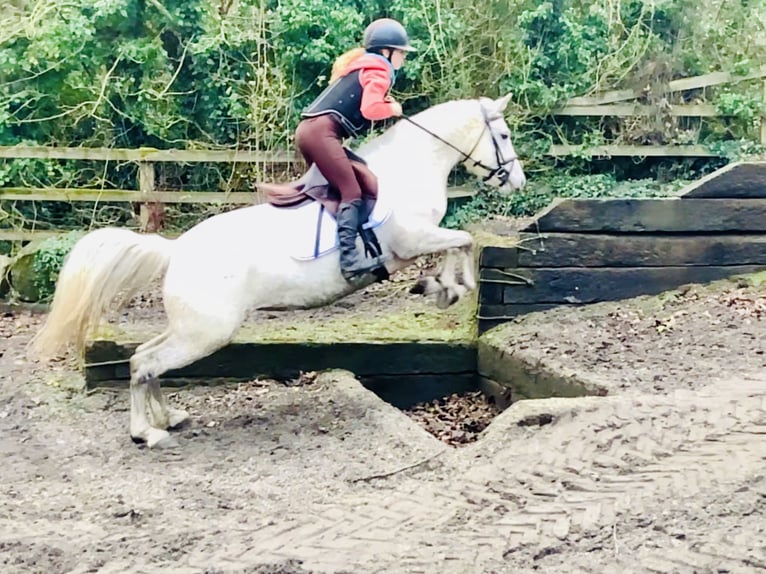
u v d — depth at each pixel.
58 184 12.21
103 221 12.07
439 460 5.35
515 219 11.46
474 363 7.68
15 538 4.30
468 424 7.09
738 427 5.23
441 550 4.09
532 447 5.22
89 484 5.26
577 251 7.99
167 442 5.93
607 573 3.79
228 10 12.59
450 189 11.97
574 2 12.73
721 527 4.11
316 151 5.88
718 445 5.02
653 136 12.52
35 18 12.14
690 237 8.13
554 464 4.96
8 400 6.90
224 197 11.59
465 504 4.62
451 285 6.27
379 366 7.48
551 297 7.99
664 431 5.25
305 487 5.09
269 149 12.05
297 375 7.31
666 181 12.58
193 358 5.87
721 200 8.12
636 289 8.10
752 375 6.23
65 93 12.38
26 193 11.27
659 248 8.10
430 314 8.29
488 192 12.06
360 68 5.93
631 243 8.06
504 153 6.54
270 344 7.26
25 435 6.25
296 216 6.00
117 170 12.33
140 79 12.53
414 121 6.40
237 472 5.45
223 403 6.81
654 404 5.57
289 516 4.55
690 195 8.10
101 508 4.76
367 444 5.80
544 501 4.57
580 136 12.64
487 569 3.90
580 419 5.44
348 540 4.25
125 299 5.96
